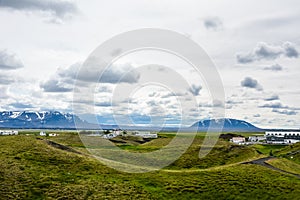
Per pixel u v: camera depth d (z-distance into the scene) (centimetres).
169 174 8112
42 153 8356
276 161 10594
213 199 7006
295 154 13725
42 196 6169
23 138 9738
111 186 6875
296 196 7425
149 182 7419
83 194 6359
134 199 6406
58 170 7462
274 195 7425
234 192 7394
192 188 7369
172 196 6894
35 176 6912
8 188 6212
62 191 6394
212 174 8431
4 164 7231
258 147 16800
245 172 8731
